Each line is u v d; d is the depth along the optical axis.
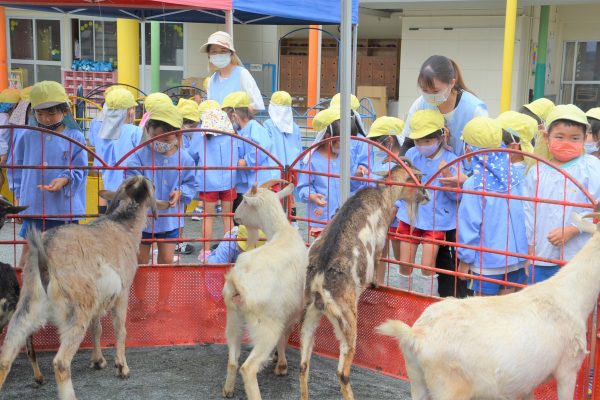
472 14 17.34
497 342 3.80
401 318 5.29
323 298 4.61
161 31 19.59
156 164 6.24
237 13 10.99
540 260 4.77
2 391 5.04
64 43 20.38
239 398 5.00
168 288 5.85
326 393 5.11
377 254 5.13
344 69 5.33
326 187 6.46
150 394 5.02
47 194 6.06
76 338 4.70
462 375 3.80
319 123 6.61
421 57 18.11
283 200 6.04
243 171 8.21
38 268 4.57
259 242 5.97
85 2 9.17
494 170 5.29
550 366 3.98
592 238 4.11
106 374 5.35
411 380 3.96
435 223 5.77
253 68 19.28
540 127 7.41
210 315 5.94
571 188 4.97
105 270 4.88
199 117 8.70
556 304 4.02
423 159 6.19
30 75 20.84
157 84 16.94
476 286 5.41
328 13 8.95
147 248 6.33
